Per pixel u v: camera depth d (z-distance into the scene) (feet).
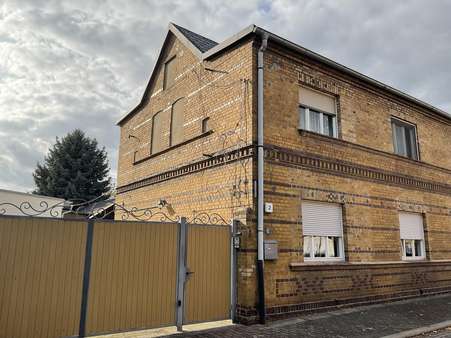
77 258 21.39
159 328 24.79
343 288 31.32
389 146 39.19
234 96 30.78
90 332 21.15
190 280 25.14
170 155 38.58
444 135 47.83
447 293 41.37
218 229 27.02
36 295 19.95
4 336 18.90
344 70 35.12
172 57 42.19
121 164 51.55
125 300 22.53
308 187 30.83
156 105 44.37
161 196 39.14
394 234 37.06
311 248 30.76
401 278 36.63
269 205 27.61
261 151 27.86
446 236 43.57
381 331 24.25
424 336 24.11
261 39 29.66
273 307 26.78
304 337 22.56
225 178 30.27
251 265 26.45
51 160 106.32
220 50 32.60
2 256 19.38
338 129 34.83
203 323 26.22
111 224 22.79
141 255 23.53
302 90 33.14
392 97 40.86
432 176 43.98
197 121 35.35
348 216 33.27
